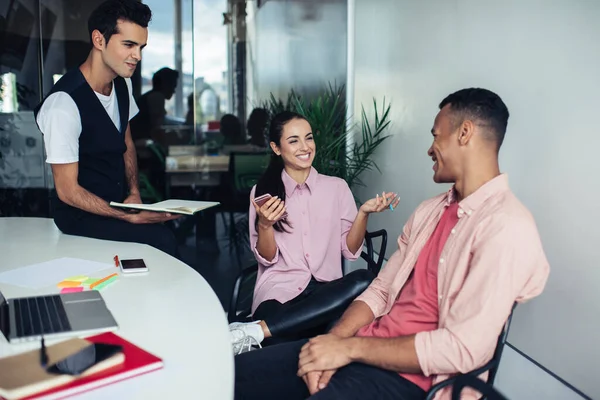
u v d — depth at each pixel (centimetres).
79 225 223
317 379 144
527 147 206
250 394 153
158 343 117
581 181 178
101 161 246
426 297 148
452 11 261
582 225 179
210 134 400
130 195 282
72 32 383
